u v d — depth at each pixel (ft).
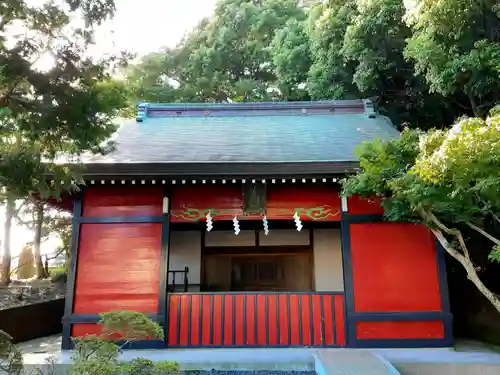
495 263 24.17
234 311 20.71
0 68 10.99
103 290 20.66
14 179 11.65
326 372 14.73
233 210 21.83
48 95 11.96
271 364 17.25
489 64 19.97
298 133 28.63
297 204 21.89
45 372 16.53
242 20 61.11
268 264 28.48
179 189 22.11
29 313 23.16
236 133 28.73
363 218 21.54
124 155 22.06
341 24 34.12
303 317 20.63
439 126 33.24
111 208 21.62
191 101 60.95
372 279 20.93
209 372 16.99
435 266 21.08
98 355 11.44
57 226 50.80
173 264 27.99
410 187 15.20
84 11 12.15
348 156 22.00
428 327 20.42
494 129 10.64
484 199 14.57
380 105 36.70
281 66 47.91
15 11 11.19
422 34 22.24
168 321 20.53
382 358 17.03
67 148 13.85
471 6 19.66
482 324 23.20
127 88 13.88
